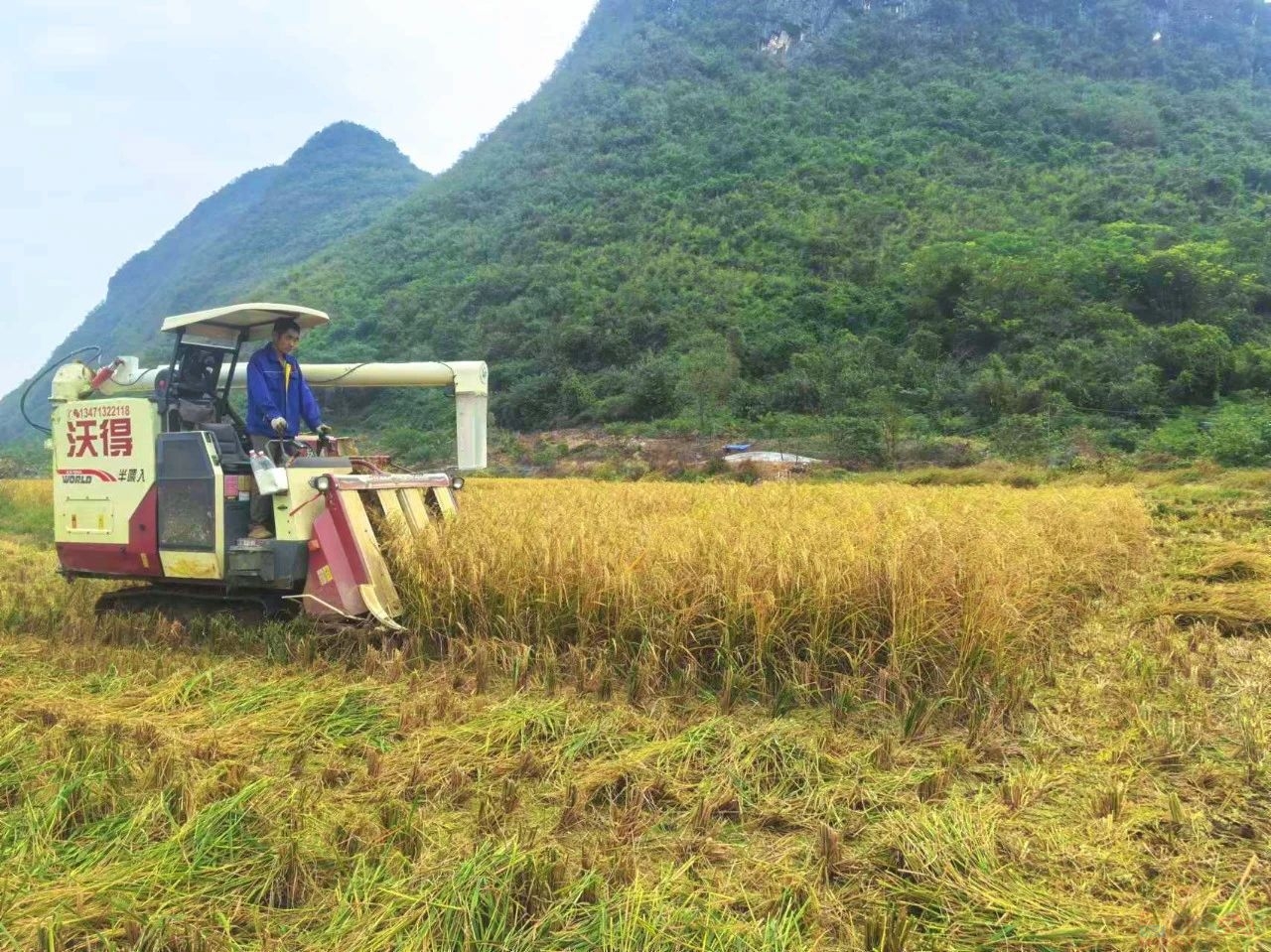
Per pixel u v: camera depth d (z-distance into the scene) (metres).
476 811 3.71
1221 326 41.88
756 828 3.60
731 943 2.72
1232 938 2.72
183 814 3.55
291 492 6.02
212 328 6.66
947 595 5.17
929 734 4.51
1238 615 6.44
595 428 45.66
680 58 109.00
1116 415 34.16
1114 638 6.19
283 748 4.34
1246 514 14.54
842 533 6.19
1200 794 3.76
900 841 3.35
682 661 5.40
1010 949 2.72
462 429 7.35
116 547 6.46
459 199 92.12
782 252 61.00
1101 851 3.29
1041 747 4.27
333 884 3.15
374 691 5.11
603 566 5.71
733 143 85.62
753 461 32.34
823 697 5.10
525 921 2.86
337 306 69.38
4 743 4.25
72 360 7.02
